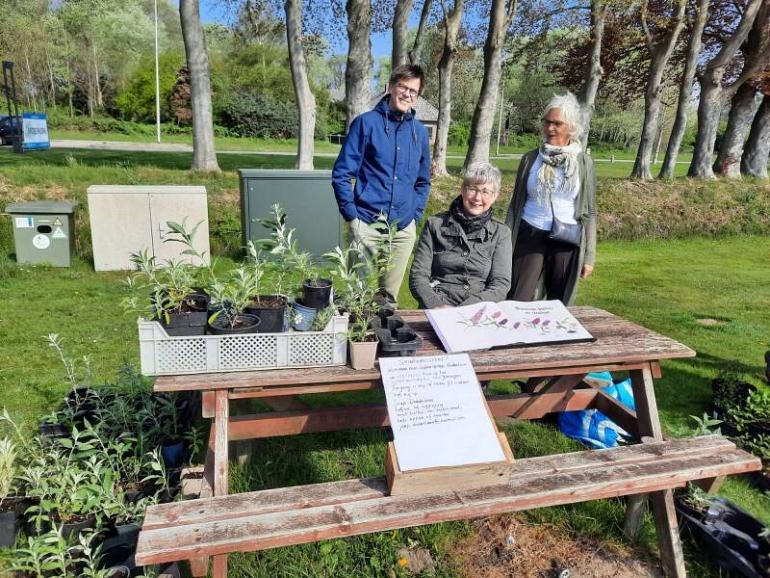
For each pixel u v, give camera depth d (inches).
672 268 349.1
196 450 100.2
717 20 663.8
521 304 104.9
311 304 81.8
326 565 86.2
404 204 133.6
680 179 529.0
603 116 1984.5
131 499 89.5
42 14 1557.6
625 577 88.3
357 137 126.9
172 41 2107.5
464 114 1947.6
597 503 102.6
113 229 249.8
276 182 259.9
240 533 61.2
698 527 93.9
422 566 88.8
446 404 75.7
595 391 119.2
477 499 69.5
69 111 1615.4
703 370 176.1
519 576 87.6
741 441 123.5
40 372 146.1
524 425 132.3
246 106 1464.1
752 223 464.8
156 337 72.4
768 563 85.1
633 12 618.5
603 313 116.9
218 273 254.7
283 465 110.3
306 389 79.0
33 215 246.2
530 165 134.7
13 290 221.1
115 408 104.0
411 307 229.3
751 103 637.9
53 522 76.4
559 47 710.5
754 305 267.7
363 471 111.2
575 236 128.3
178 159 563.5
